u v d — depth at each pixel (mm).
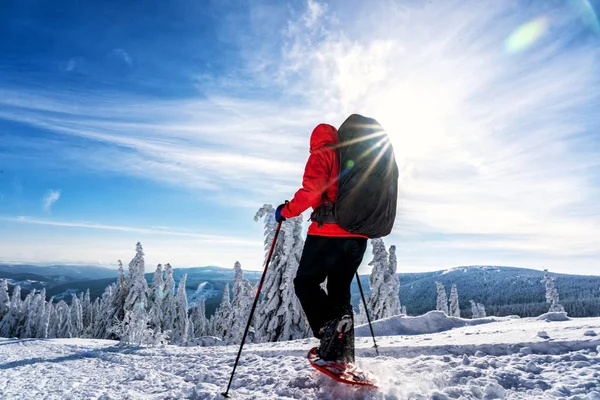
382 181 2613
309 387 2922
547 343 3434
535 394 2385
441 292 50062
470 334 5344
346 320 2594
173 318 42625
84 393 3775
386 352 4461
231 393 3000
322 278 2893
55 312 53031
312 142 2895
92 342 17188
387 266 27547
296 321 22000
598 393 2119
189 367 4887
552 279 37031
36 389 4289
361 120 2768
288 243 22594
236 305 32156
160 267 40531
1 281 43938
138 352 8625
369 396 2449
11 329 43625
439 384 2781
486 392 2467
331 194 2750
